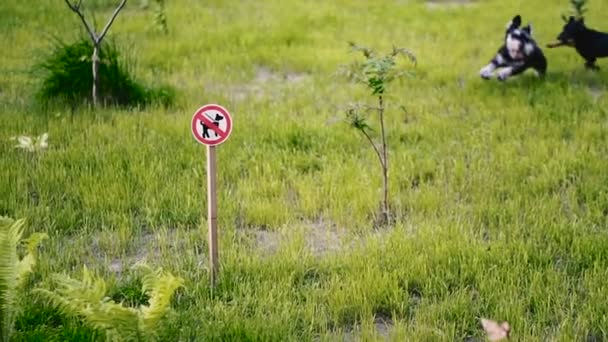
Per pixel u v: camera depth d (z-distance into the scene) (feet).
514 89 37.93
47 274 22.06
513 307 20.34
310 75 41.09
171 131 32.30
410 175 29.07
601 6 54.39
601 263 22.89
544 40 46.73
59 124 32.76
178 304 20.79
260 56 43.45
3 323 18.30
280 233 25.11
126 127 32.45
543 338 19.51
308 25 49.96
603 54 39.93
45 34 45.83
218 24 49.42
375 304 20.90
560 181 28.84
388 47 44.93
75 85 35.35
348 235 24.81
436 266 22.57
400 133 32.83
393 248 23.50
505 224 25.34
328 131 32.71
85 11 51.11
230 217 25.85
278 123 33.27
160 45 44.21
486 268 22.57
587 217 25.75
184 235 24.76
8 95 36.76
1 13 49.78
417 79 40.19
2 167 28.43
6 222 18.60
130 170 28.53
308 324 20.08
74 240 24.50
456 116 35.09
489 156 30.89
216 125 21.11
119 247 24.02
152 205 26.35
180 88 38.40
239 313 20.43
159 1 45.98
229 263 22.62
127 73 35.83
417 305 21.17
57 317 20.02
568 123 33.63
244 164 29.58
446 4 56.80
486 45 46.06
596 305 20.56
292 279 21.99
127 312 17.58
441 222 25.20
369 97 37.24
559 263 23.36
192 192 27.22
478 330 19.99
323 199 27.02
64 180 27.81
